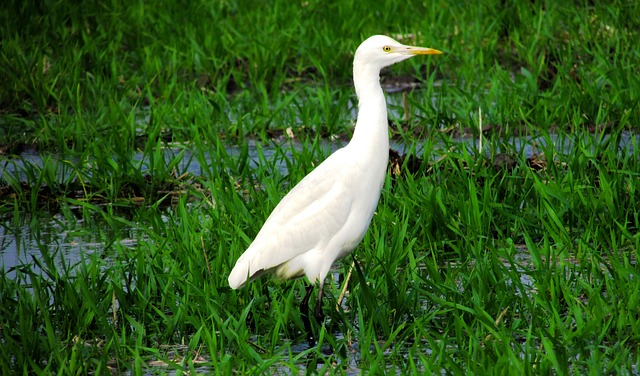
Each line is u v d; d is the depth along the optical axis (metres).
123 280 10.94
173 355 9.19
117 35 22.67
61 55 21.22
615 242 10.42
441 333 9.39
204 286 9.98
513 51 22.02
